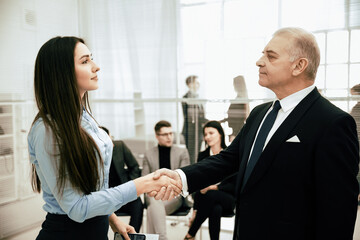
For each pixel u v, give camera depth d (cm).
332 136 95
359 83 224
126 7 294
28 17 295
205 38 270
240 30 257
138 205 244
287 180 102
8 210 294
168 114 290
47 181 102
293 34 109
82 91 114
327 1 228
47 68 105
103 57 308
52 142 101
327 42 230
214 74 269
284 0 240
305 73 109
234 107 264
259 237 107
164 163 262
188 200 265
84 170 103
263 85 116
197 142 281
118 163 256
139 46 294
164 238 229
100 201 103
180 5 276
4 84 291
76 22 310
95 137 116
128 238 130
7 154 295
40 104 107
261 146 114
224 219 294
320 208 95
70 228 109
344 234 92
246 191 111
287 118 107
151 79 293
